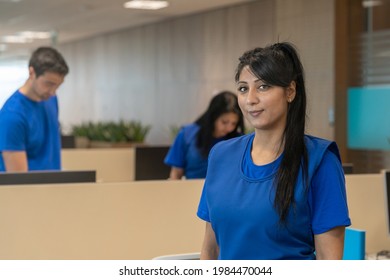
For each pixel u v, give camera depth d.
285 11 8.93
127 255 3.23
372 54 7.70
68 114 16.25
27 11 10.89
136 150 4.91
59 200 3.11
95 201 3.18
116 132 10.07
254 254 1.73
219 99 3.98
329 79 8.16
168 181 3.33
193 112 11.15
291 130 1.72
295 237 1.71
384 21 7.53
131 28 13.07
